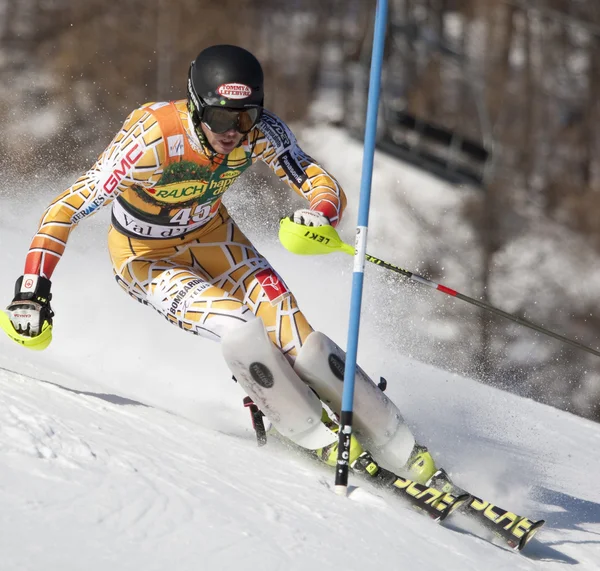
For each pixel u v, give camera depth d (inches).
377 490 419.5
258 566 275.9
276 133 463.8
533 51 3097.9
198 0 3051.2
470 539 391.9
